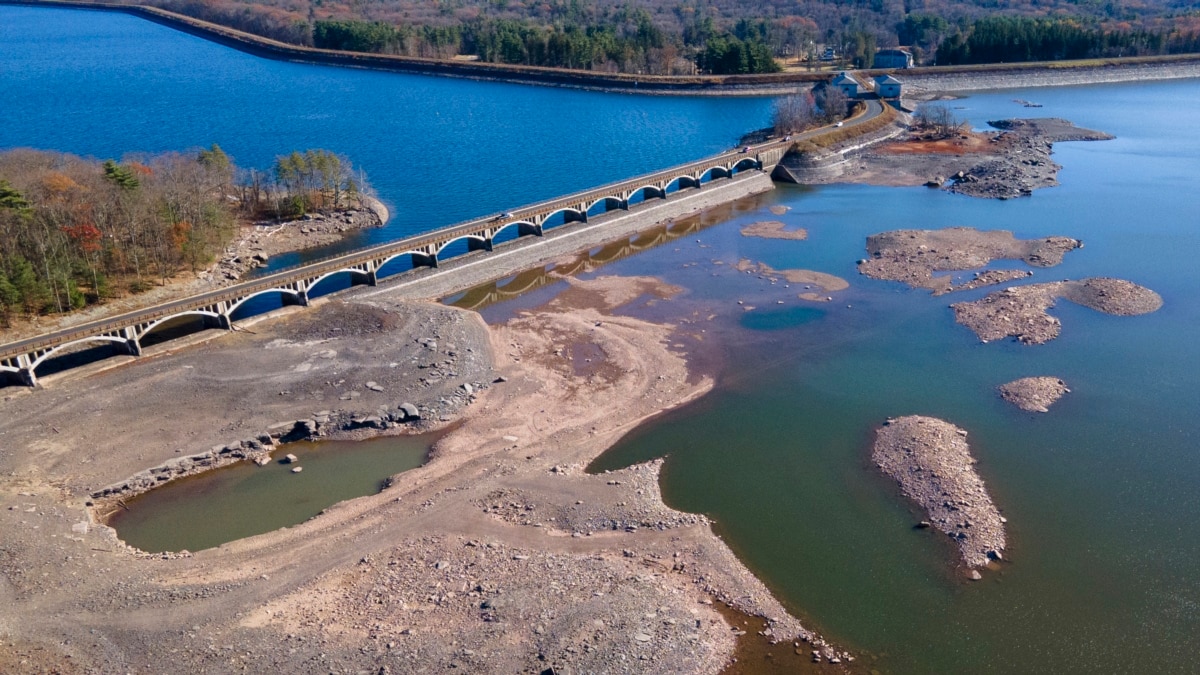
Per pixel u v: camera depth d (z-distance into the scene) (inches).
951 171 7278.5
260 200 5910.4
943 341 4087.1
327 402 3408.0
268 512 2837.1
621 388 3668.8
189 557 2551.7
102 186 4790.8
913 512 2792.8
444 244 4906.5
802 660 2193.7
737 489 2947.8
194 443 3120.1
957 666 2185.0
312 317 4178.2
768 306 4564.5
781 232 5821.9
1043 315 4256.9
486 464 3068.4
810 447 3203.7
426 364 3718.0
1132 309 4311.0
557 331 4259.4
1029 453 3122.5
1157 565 2529.5
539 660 2092.8
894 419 3366.1
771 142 7500.0
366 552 2573.8
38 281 4079.7
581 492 2893.7
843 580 2490.2
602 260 5388.8
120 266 4564.5
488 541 2625.5
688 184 6761.8
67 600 2316.7
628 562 2536.9
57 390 3420.3
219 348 3833.7
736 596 2418.8
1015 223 5787.4
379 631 2214.6
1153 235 5433.1
